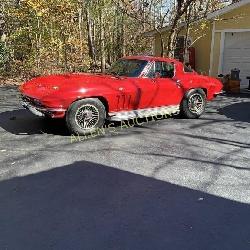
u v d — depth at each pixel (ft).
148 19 57.93
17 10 55.88
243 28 48.78
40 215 12.84
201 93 29.04
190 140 22.67
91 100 22.53
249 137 23.94
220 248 11.16
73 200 14.05
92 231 11.87
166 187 15.47
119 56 74.59
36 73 56.39
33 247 10.91
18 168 17.07
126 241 11.35
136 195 14.62
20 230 11.83
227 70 51.31
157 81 25.95
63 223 12.33
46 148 20.08
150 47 75.61
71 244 11.10
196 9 57.26
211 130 25.46
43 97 21.33
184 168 17.72
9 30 59.36
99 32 70.28
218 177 16.75
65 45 59.57
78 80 23.36
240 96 43.29
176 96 27.50
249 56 49.39
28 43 58.03
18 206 13.44
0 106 31.96
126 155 19.33
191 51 53.62
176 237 11.69
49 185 15.34
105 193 14.73
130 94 24.17
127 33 74.13
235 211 13.58
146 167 17.69
